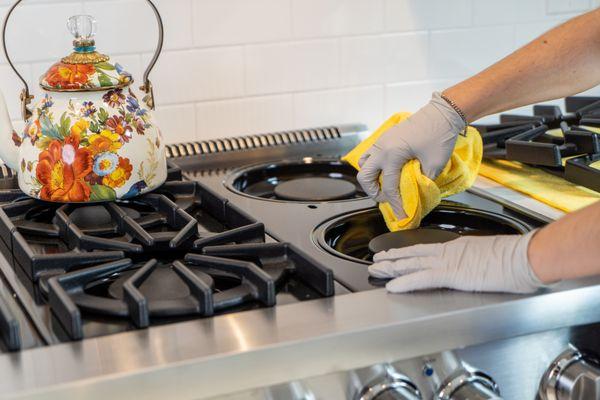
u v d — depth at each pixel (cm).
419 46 192
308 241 121
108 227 122
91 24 128
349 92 189
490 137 164
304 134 178
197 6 172
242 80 180
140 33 169
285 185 152
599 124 167
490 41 198
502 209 135
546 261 98
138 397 84
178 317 96
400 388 96
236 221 124
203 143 170
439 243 109
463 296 100
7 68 162
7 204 132
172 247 111
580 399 106
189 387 86
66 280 99
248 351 87
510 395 104
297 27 181
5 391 80
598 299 103
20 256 111
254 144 172
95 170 123
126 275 108
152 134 129
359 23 186
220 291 104
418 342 95
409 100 195
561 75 132
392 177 130
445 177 135
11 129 133
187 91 176
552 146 146
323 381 93
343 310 96
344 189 149
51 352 87
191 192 138
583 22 132
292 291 103
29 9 161
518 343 102
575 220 99
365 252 127
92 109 123
